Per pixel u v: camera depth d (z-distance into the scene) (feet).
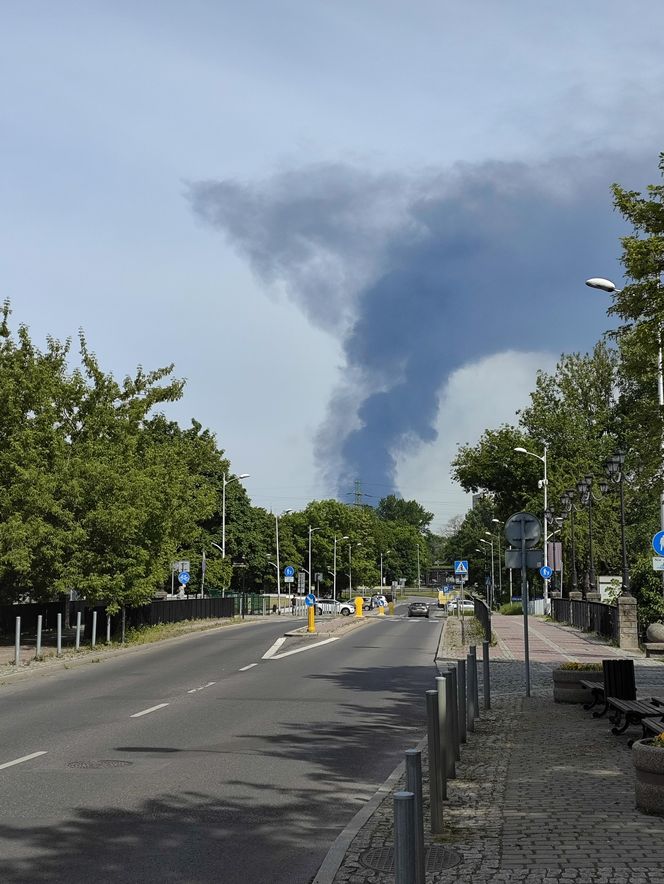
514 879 21.34
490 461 260.62
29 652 95.86
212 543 261.24
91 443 112.78
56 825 27.48
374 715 52.31
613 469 111.34
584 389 258.98
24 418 110.22
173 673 78.18
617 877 21.27
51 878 22.30
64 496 105.19
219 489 293.84
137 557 107.14
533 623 170.09
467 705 44.80
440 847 24.30
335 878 22.02
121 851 24.75
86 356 120.98
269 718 51.06
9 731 46.47
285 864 23.76
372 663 87.15
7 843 25.41
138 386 125.39
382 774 35.78
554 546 199.52
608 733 43.27
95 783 33.53
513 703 55.83
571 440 251.39
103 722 49.57
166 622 149.07
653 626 107.04
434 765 26.05
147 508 108.68
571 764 35.68
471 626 153.89
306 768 36.81
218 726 48.08
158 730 46.65
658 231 50.11
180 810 29.58
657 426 50.37
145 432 134.31
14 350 112.88
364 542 501.15
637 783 27.86
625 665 45.83
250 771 36.09
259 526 364.17
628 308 48.57
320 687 66.85
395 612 323.37
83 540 104.53
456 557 539.70
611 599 145.07
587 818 27.02
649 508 236.63
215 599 185.37
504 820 27.12
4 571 100.12
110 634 117.08
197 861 23.91
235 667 83.30
